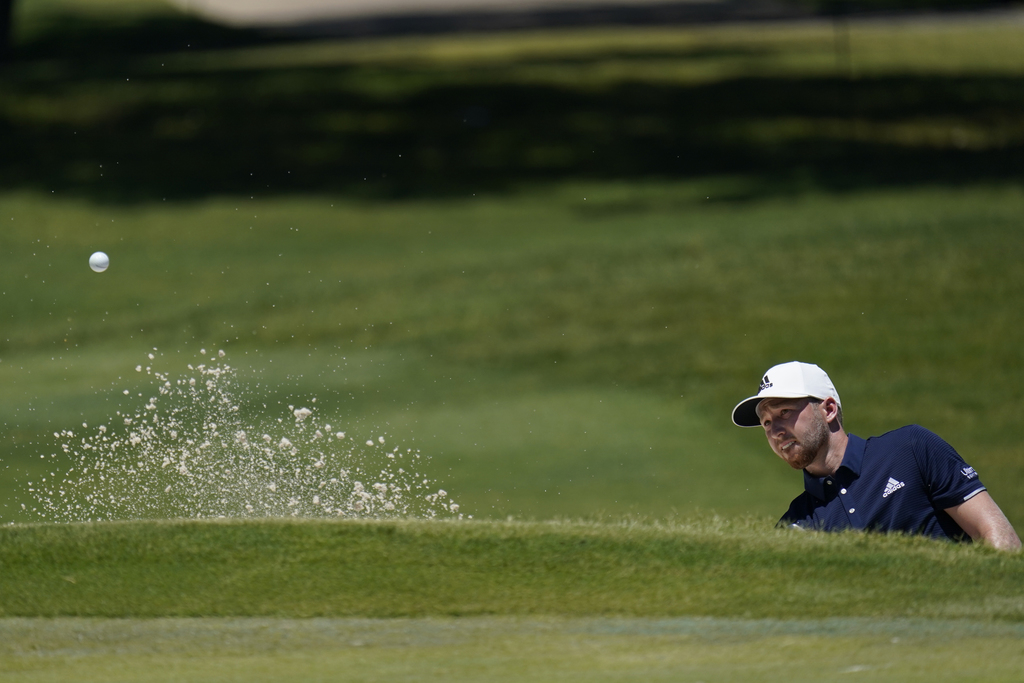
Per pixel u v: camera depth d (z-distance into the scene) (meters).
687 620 12.73
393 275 66.12
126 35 134.12
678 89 109.38
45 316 60.88
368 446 40.16
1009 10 133.12
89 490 32.19
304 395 47.53
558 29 135.25
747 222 73.06
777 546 15.12
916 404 45.25
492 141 98.12
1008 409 44.31
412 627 12.69
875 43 121.94
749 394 47.81
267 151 96.75
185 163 93.88
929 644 11.80
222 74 116.56
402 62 120.81
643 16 140.00
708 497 35.41
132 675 11.14
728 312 57.25
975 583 13.88
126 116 105.12
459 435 42.34
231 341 56.50
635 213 78.00
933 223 69.06
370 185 88.31
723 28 132.12
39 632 12.64
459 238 74.00
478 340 55.47
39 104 107.12
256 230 77.38
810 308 56.91
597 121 101.38
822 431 17.17
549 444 41.28
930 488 17.02
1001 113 98.56
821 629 12.39
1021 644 11.79
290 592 13.73
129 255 72.38
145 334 58.00
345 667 11.32
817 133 95.81
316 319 59.34
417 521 16.06
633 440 42.22
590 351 53.44
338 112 105.62
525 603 13.38
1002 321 53.16
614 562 14.57
